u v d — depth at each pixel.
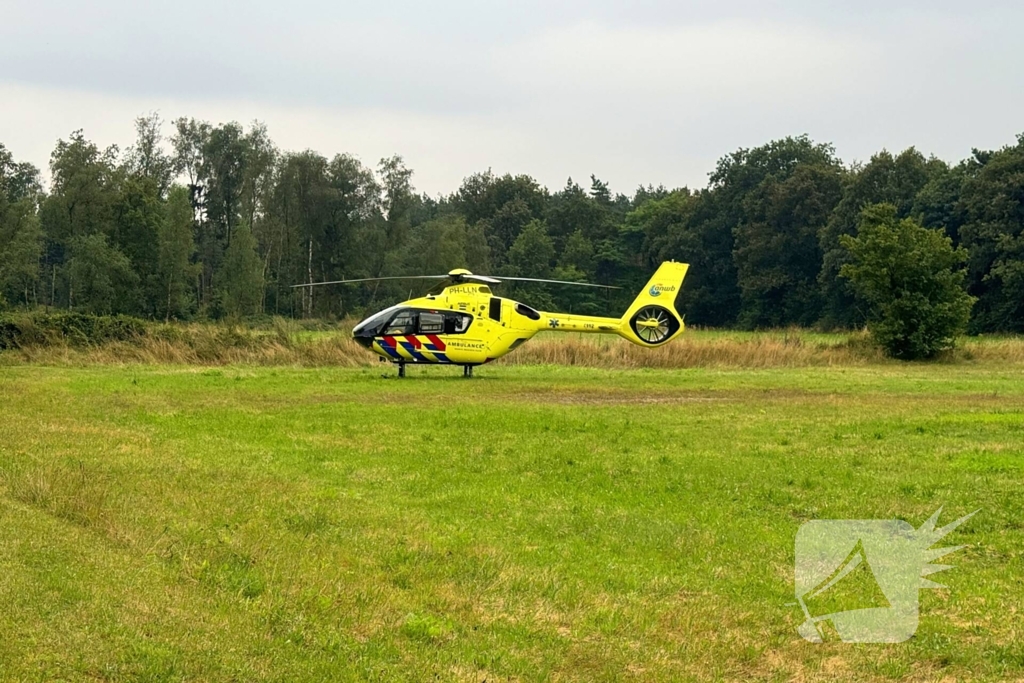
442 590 9.20
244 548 9.84
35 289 66.81
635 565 10.28
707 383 29.02
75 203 64.81
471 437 17.22
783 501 12.97
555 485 13.69
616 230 105.69
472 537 10.92
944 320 40.44
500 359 35.12
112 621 7.63
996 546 11.09
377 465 14.76
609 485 13.74
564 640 8.25
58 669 6.82
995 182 68.19
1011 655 8.17
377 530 10.97
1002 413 21.59
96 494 11.04
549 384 27.61
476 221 111.44
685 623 8.74
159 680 6.88
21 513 10.24
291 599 8.63
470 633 8.30
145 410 19.66
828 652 8.33
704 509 12.55
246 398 22.53
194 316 65.50
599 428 18.45
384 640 8.01
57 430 16.23
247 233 66.88
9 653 6.95
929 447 16.75
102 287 57.41
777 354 37.62
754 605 9.27
